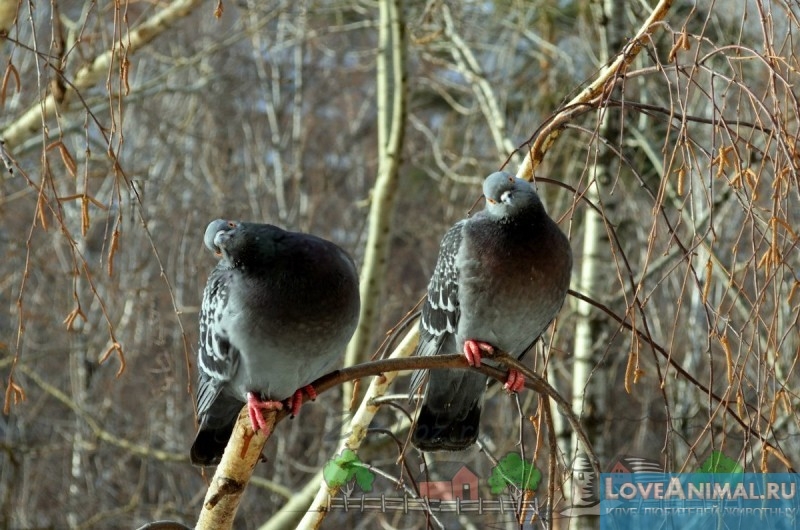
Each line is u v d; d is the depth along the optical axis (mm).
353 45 24219
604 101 6844
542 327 7762
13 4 9445
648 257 6391
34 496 19078
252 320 6707
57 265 20609
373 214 13500
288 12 18984
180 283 19750
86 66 11617
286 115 24031
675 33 6801
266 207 22375
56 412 21234
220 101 22328
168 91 16328
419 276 22797
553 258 7379
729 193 13008
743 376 6496
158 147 21047
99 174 12055
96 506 19219
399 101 13391
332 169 24016
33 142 13938
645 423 15500
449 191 21469
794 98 6039
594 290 14227
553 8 17359
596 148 6707
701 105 15141
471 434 7906
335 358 7059
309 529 8148
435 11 15461
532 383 7273
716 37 14070
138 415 19969
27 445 19109
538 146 7859
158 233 20609
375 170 24109
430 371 7793
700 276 14328
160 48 21953
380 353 8953
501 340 7621
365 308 13422
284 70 24156
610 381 15992
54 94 7020
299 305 6688
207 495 6672
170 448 19219
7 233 19172
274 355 6738
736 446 12828
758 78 12711
